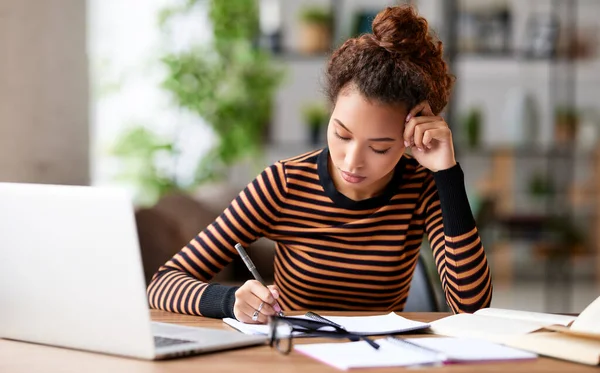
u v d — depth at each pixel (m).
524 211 5.52
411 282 1.92
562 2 5.46
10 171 2.92
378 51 1.44
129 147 4.50
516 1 5.66
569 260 5.24
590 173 5.55
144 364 1.03
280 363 1.04
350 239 1.66
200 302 1.43
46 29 2.99
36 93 2.97
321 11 4.93
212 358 1.07
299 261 1.68
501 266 5.36
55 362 1.06
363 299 1.70
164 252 2.81
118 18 4.97
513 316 1.35
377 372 0.98
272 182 1.67
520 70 5.71
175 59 4.51
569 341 1.12
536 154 5.41
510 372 0.99
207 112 4.57
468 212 1.55
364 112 1.40
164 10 4.63
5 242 1.17
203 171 4.59
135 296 1.05
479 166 5.63
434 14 5.57
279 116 5.71
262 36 4.90
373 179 1.46
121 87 4.80
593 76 5.69
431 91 1.48
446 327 1.26
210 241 1.65
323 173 1.67
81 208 1.07
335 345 1.13
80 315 1.11
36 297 1.16
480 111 5.00
